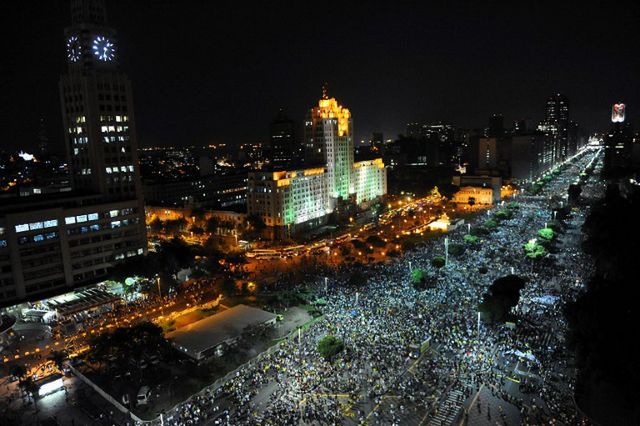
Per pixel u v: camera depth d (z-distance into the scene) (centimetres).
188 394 8731
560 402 8000
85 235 14875
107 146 15938
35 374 9781
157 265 14562
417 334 10631
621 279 9588
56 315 12631
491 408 7975
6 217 12912
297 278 15938
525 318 11469
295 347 10525
